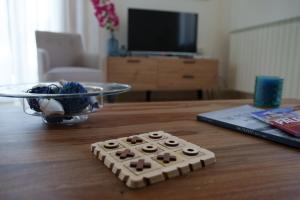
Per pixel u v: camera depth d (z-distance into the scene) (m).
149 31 3.15
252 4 3.07
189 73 3.15
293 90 2.32
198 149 0.44
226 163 0.42
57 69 2.34
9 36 2.72
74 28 2.98
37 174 0.37
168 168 0.36
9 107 0.87
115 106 0.90
